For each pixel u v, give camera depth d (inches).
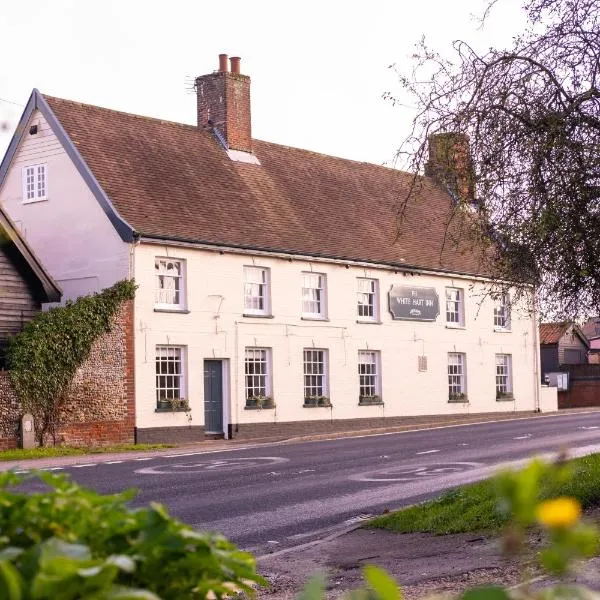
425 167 479.5
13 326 1013.2
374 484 644.1
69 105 1203.9
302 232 1301.7
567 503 67.3
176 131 1314.0
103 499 113.0
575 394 1945.1
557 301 450.3
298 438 1138.7
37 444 974.4
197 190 1230.3
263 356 1216.2
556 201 421.1
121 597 81.4
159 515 105.2
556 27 446.3
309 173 1462.8
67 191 1138.0
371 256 1357.0
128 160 1192.2
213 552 105.3
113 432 1039.6
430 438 1029.2
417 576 339.3
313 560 398.6
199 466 774.5
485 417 1518.2
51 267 1144.2
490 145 447.2
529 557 319.9
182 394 1116.5
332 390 1289.4
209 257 1152.8
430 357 1444.4
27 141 1182.3
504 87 445.7
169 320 1101.7
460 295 1517.0
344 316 1315.2
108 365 1041.5
